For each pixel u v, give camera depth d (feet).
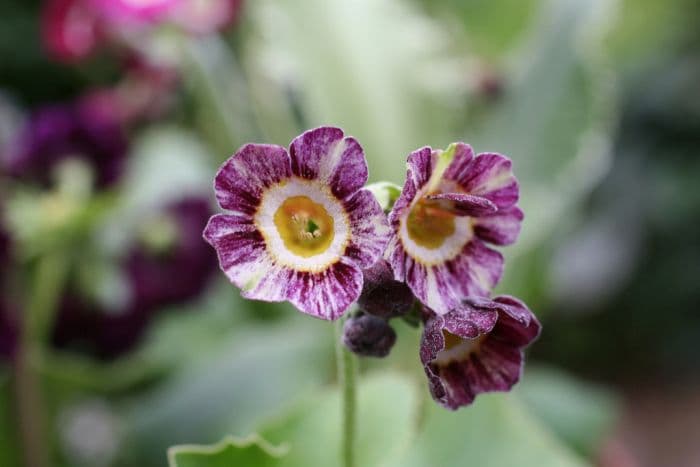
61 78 2.34
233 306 1.71
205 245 1.53
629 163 2.65
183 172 1.58
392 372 1.26
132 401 1.62
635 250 2.55
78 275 1.42
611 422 1.57
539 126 1.53
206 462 0.96
